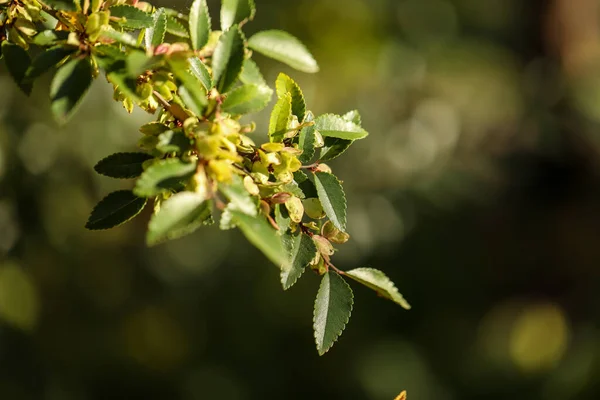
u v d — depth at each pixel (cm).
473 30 768
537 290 670
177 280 578
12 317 438
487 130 710
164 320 574
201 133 115
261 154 127
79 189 434
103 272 529
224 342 582
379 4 669
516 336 660
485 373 631
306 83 590
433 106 682
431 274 632
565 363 605
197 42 129
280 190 129
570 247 675
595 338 609
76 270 491
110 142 432
